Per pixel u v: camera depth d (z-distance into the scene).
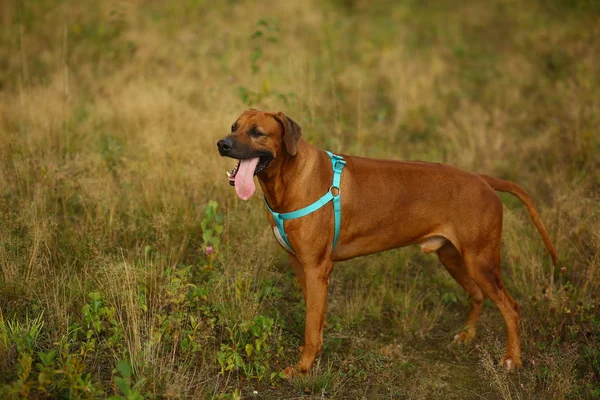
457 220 3.79
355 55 8.97
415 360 3.96
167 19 9.40
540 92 7.80
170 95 6.71
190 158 5.30
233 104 6.13
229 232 4.59
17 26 8.48
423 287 4.74
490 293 3.84
